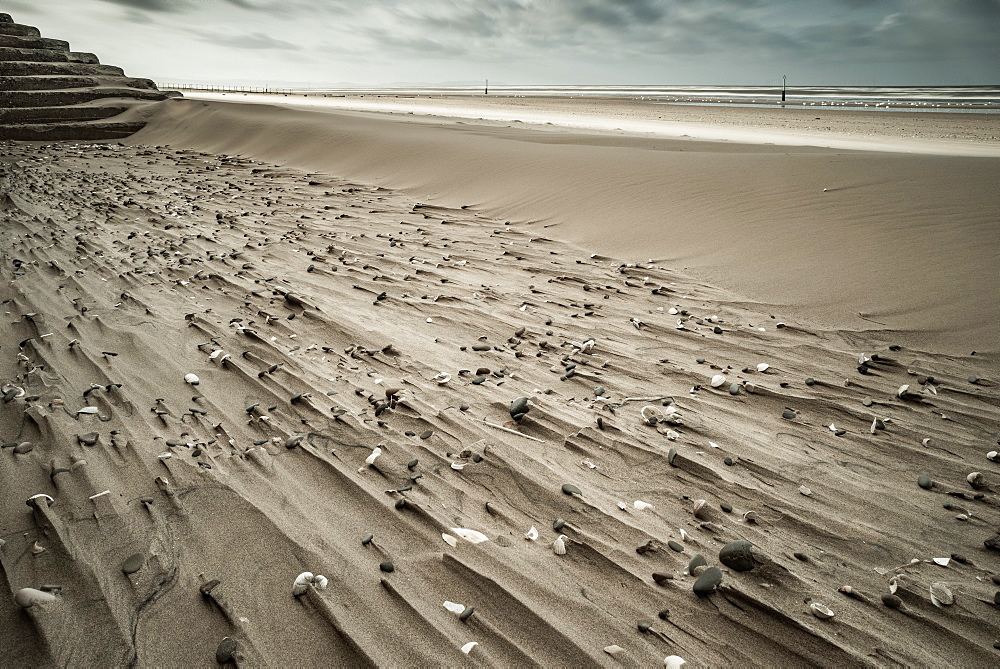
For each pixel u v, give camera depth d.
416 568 2.50
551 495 3.02
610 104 57.06
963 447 3.37
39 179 14.60
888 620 2.24
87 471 3.16
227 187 13.69
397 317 5.62
